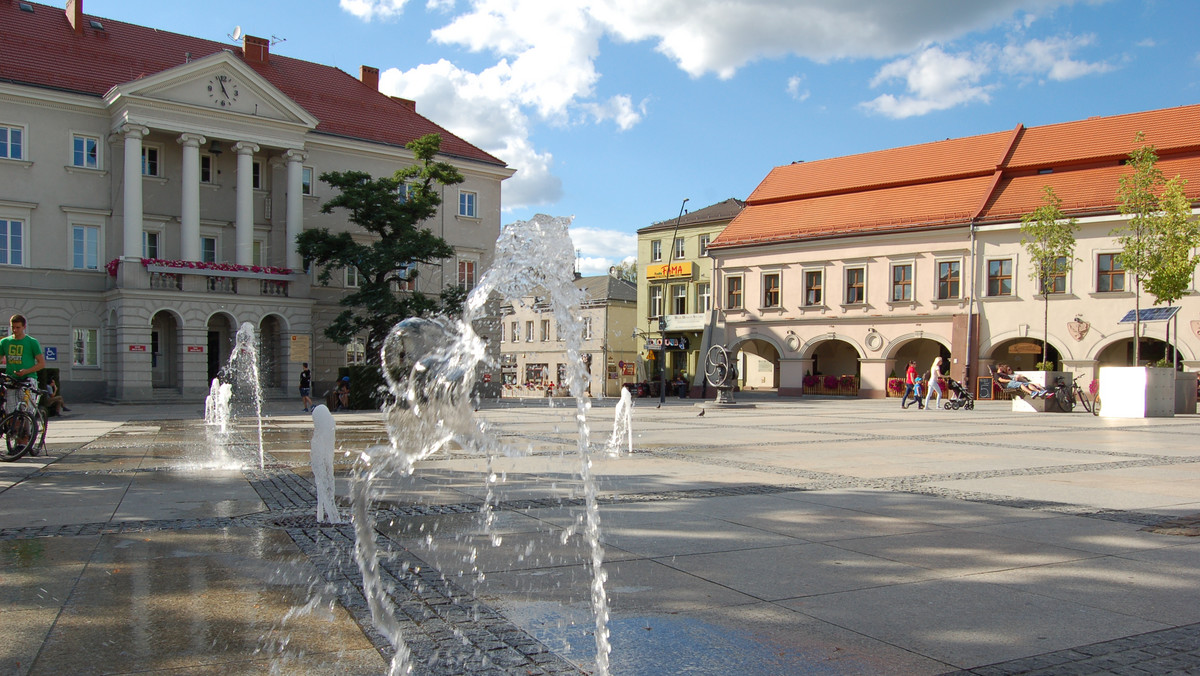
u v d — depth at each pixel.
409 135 46.84
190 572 4.89
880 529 6.23
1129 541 5.82
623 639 3.76
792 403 36.16
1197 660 3.50
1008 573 4.92
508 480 9.03
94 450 12.86
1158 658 3.52
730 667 3.42
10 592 4.45
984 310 39.03
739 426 19.39
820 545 5.68
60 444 14.03
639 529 6.23
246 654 3.54
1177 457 11.77
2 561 5.15
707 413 26.66
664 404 36.41
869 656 3.54
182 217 37.12
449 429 4.86
